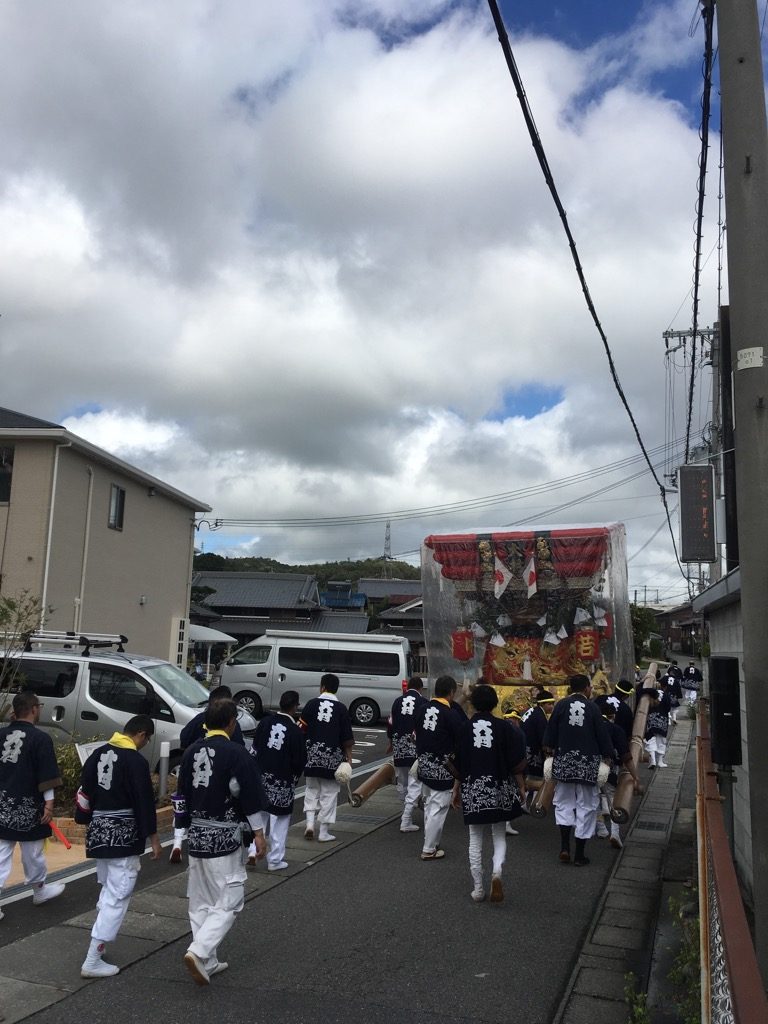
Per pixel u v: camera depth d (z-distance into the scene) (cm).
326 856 788
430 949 542
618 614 1001
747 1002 203
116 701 1125
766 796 344
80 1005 445
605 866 782
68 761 919
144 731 517
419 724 789
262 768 721
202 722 750
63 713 1120
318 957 523
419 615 4031
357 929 578
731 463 965
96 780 500
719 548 959
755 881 342
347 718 858
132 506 2241
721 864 339
